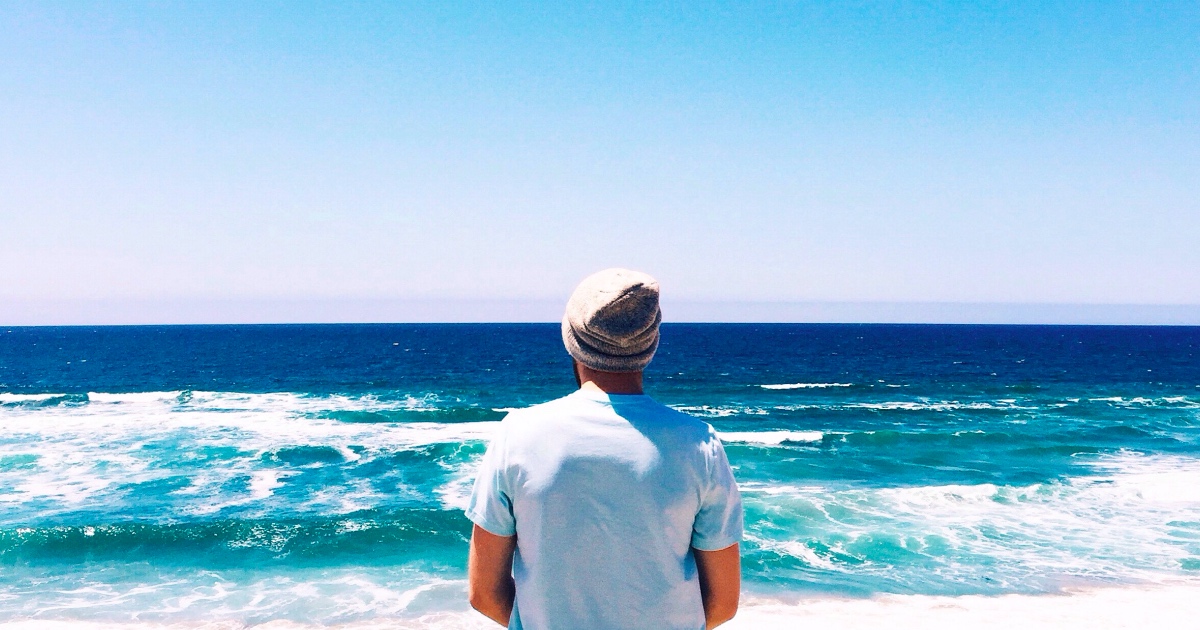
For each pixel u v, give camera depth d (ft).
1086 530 39.14
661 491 4.46
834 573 33.19
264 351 244.01
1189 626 27.50
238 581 32.65
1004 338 373.20
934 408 95.81
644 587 4.49
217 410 89.61
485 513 4.74
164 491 48.57
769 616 28.45
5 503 45.37
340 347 271.49
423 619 28.63
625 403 4.66
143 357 213.66
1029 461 58.75
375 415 82.89
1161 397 108.88
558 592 4.51
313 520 40.19
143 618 28.73
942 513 42.11
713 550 4.80
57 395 108.99
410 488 49.83
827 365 181.88
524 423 4.68
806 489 48.62
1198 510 42.80
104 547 36.47
